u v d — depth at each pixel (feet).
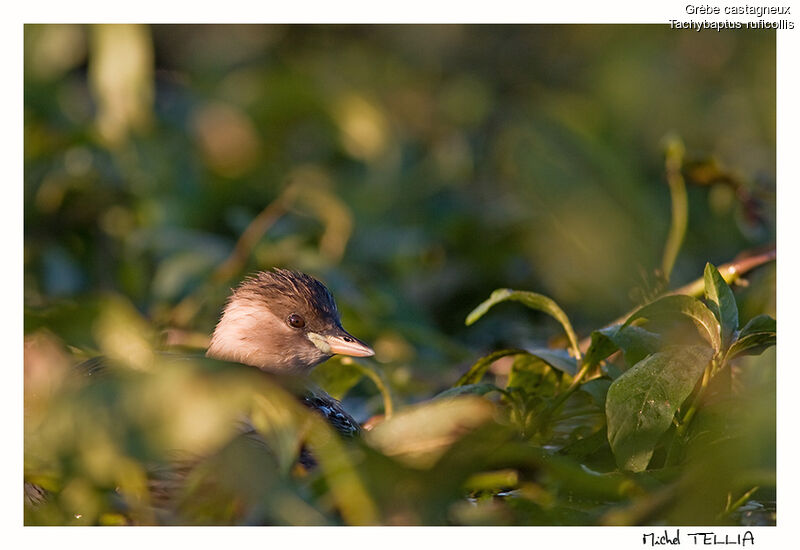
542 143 46.68
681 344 25.86
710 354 24.43
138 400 21.50
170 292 42.11
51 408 22.21
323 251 46.26
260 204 51.72
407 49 65.36
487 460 21.80
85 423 21.56
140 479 22.62
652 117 59.52
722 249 43.47
